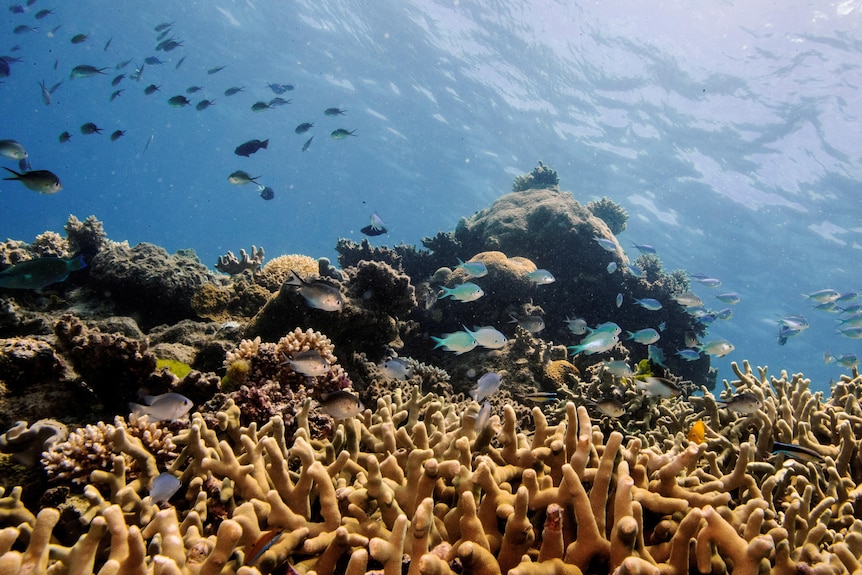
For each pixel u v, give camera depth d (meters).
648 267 3.83
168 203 36.19
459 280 2.70
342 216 24.81
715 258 9.70
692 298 2.74
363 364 1.87
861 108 5.40
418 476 0.78
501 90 7.98
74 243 2.34
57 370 1.25
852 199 6.63
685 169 7.53
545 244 3.22
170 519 0.70
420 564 0.58
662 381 1.46
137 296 2.08
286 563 0.71
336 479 0.87
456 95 8.75
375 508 0.80
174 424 1.11
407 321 2.62
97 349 1.24
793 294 9.86
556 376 2.12
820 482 1.00
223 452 0.82
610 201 4.44
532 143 8.97
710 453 1.01
